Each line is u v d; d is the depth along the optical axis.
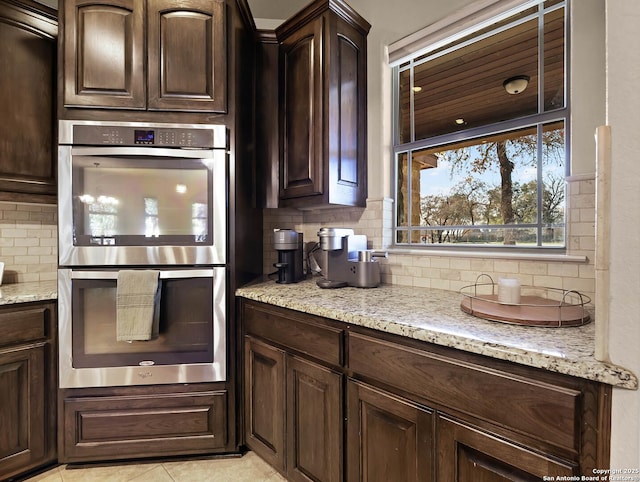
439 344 0.90
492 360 0.81
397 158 1.91
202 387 1.58
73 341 1.50
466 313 1.11
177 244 1.54
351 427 1.15
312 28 1.71
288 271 1.79
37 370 1.49
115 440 1.53
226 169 1.60
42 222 2.03
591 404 0.68
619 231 0.65
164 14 1.58
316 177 1.69
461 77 1.66
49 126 1.76
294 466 1.35
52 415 1.52
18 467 1.43
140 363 1.53
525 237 1.46
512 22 1.49
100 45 1.55
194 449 1.57
